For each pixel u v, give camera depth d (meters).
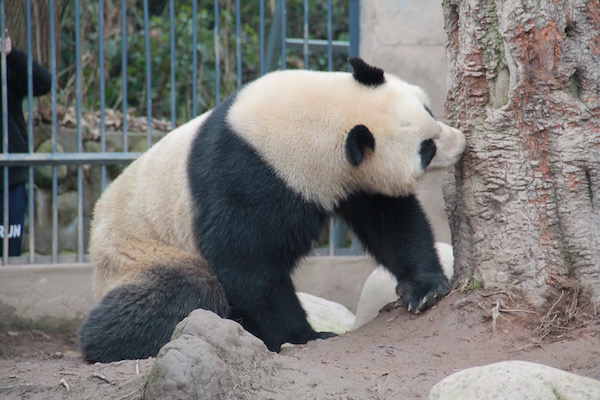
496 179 9.22
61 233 19.78
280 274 10.32
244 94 10.59
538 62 8.88
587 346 8.15
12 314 15.34
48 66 20.28
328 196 10.30
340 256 16.31
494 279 9.27
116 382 8.13
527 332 8.70
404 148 9.92
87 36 25.95
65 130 19.89
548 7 8.81
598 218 8.88
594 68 8.92
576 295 8.83
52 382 8.55
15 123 15.98
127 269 11.04
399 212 10.73
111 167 19.97
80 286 15.62
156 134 20.62
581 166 8.84
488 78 9.32
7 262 15.59
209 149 10.38
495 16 9.18
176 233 10.89
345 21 28.58
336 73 10.73
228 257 10.14
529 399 6.27
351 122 10.05
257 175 9.91
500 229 9.24
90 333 10.56
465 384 6.54
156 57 25.36
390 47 15.99
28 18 15.40
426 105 10.45
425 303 9.77
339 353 8.94
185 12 26.12
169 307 10.46
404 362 8.34
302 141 9.98
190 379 6.95
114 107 23.42
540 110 8.92
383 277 11.98
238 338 7.59
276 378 7.44
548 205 8.98
